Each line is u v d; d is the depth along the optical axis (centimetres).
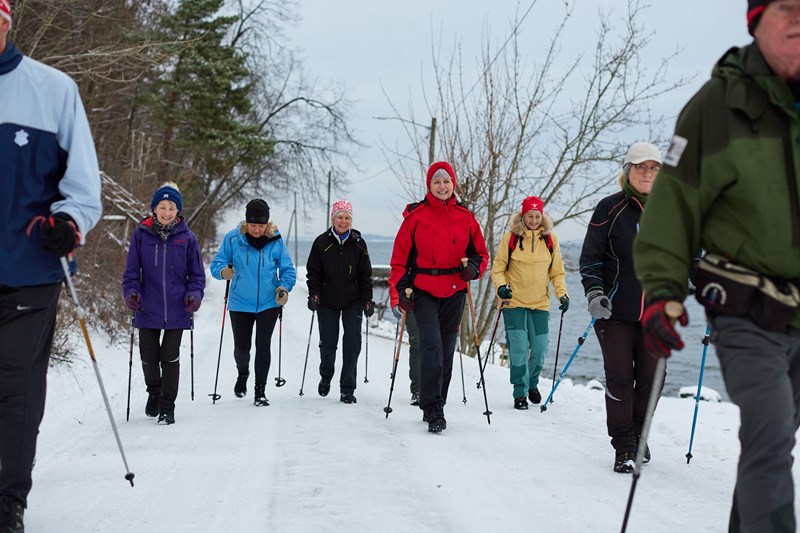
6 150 364
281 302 814
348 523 429
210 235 4416
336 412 781
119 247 1717
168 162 3027
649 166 540
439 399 680
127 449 608
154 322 716
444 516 443
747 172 293
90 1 1786
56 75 377
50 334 384
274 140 3603
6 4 361
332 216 858
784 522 277
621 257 539
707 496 486
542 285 841
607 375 550
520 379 822
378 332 1853
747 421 285
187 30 3212
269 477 520
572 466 561
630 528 423
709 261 307
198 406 826
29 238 365
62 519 427
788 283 296
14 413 365
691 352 2812
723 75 305
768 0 291
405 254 681
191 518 433
